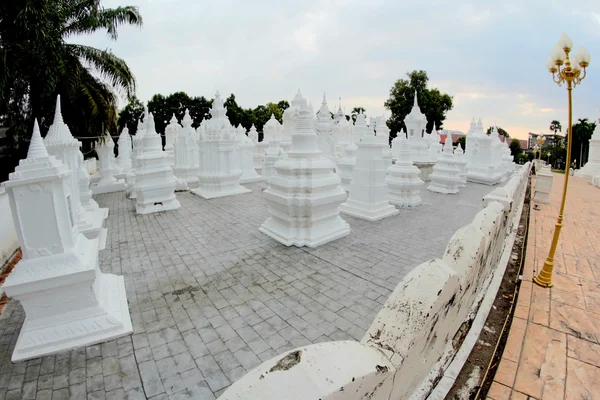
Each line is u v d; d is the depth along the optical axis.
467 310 3.32
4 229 6.16
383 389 1.63
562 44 4.70
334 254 6.17
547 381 2.93
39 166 3.41
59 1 13.06
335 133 19.67
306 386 1.22
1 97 10.80
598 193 15.55
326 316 4.08
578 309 4.22
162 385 2.99
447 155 12.99
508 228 6.32
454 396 2.52
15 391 2.95
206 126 12.34
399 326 1.95
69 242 3.67
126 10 14.42
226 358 3.34
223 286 4.88
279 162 7.00
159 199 9.45
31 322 3.51
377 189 8.77
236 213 9.20
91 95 14.11
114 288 4.44
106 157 12.93
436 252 6.31
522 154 43.44
